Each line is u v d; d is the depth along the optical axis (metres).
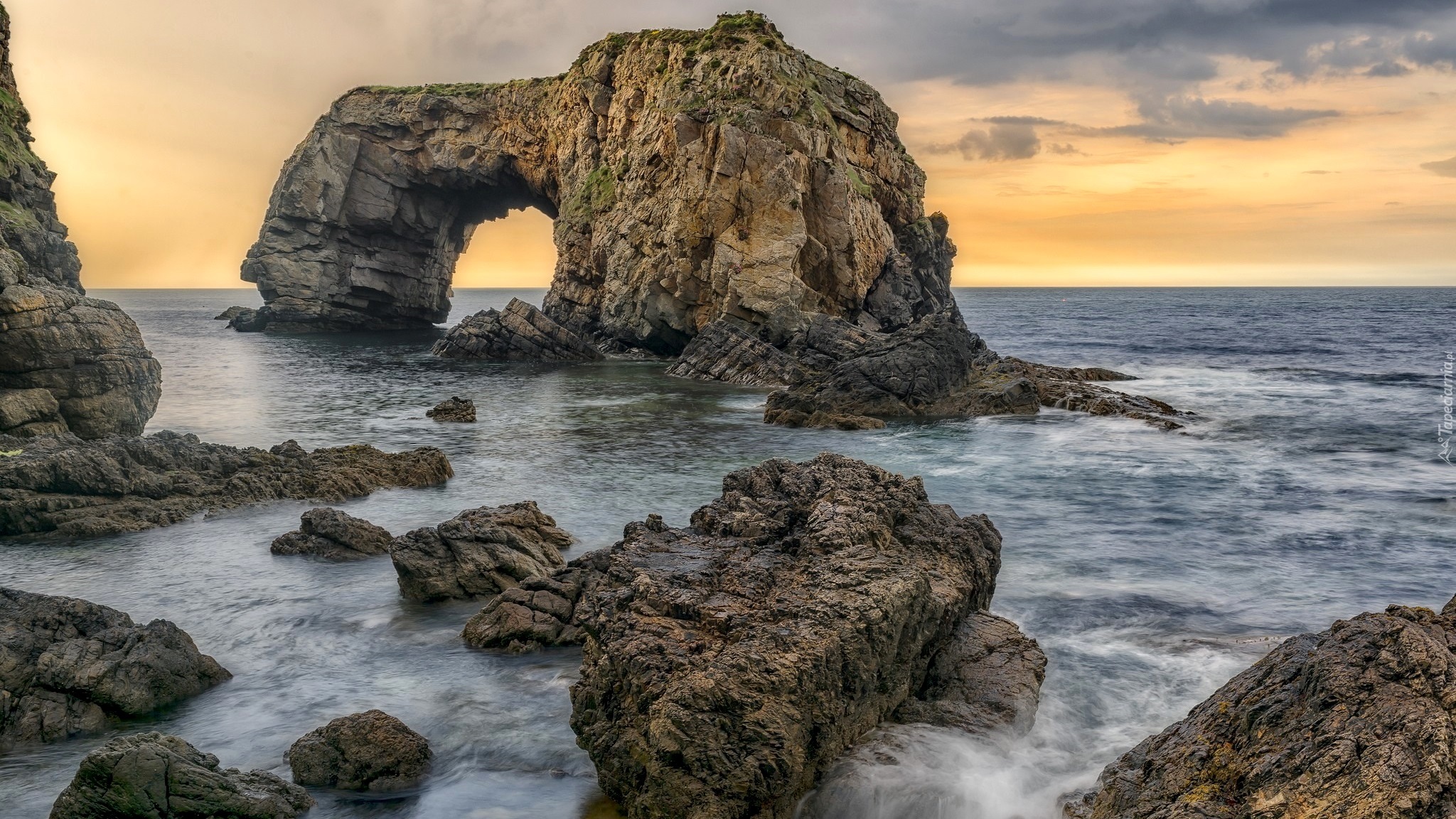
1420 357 76.25
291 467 29.34
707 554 15.08
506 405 50.03
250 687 15.45
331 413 47.03
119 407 32.97
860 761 12.02
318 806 12.05
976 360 58.66
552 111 88.06
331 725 12.95
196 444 29.69
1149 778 10.39
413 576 19.28
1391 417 43.38
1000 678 14.02
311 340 94.88
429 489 29.88
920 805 11.52
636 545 15.55
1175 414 44.03
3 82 50.25
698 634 12.45
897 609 12.80
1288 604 18.69
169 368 68.62
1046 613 18.23
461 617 18.39
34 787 12.36
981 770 12.16
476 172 96.25
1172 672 15.42
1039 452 35.62
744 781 10.82
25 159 48.56
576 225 81.88
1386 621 10.53
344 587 20.17
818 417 42.72
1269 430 39.94
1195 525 24.72
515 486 30.23
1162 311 186.75
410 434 40.94
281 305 103.00
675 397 53.16
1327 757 9.03
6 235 41.09
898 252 79.94
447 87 97.38
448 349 76.56
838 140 73.38
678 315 71.62
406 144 98.69
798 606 12.46
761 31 74.69
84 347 32.06
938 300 86.38
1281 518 25.44
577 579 17.83
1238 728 10.25
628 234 74.31
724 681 11.12
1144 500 27.62
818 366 59.47
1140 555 22.06
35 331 30.81
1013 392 46.03
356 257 103.56
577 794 12.33
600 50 82.81
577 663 16.20
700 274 69.19
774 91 69.19
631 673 11.88
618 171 77.94
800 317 65.81
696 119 70.06
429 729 14.01
